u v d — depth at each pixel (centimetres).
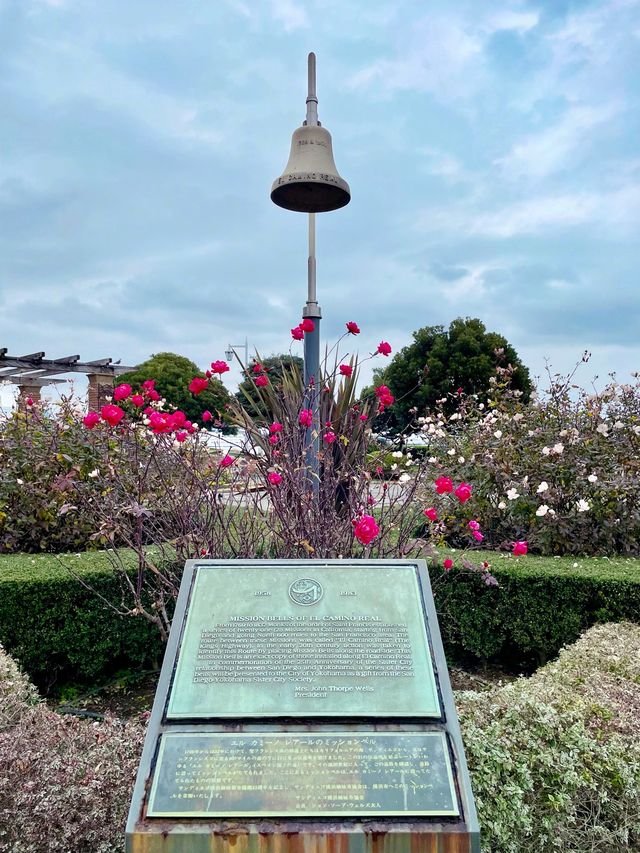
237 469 396
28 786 196
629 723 218
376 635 203
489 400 635
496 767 202
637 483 465
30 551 520
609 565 396
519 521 495
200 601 212
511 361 1856
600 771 201
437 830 158
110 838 191
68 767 204
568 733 209
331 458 400
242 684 189
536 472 495
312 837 157
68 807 193
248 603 211
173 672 192
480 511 506
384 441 512
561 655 293
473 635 385
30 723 235
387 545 378
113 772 203
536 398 573
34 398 679
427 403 1809
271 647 199
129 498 365
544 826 196
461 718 223
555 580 369
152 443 400
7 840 191
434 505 478
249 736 177
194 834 157
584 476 489
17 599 357
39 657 363
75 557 410
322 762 171
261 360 485
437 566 385
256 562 223
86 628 364
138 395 350
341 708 183
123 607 369
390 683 190
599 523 472
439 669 194
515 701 226
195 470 366
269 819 160
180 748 174
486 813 196
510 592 377
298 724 180
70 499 495
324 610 210
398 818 160
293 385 501
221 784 166
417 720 182
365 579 219
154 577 369
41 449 528
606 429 505
